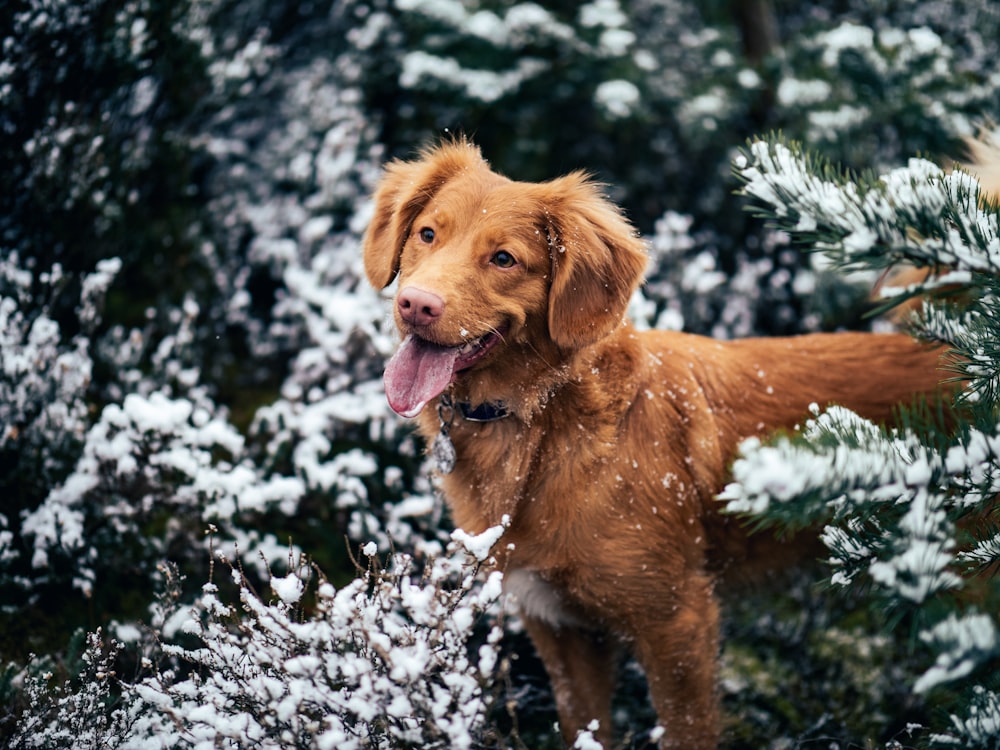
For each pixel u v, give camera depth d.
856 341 3.35
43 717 2.55
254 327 5.09
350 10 5.86
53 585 3.45
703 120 5.52
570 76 5.81
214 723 2.11
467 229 2.82
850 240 1.83
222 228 5.19
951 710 2.03
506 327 2.81
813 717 3.44
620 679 3.66
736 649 3.81
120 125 4.56
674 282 4.95
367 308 4.23
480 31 5.47
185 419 3.48
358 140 5.40
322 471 3.63
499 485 2.89
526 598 2.99
